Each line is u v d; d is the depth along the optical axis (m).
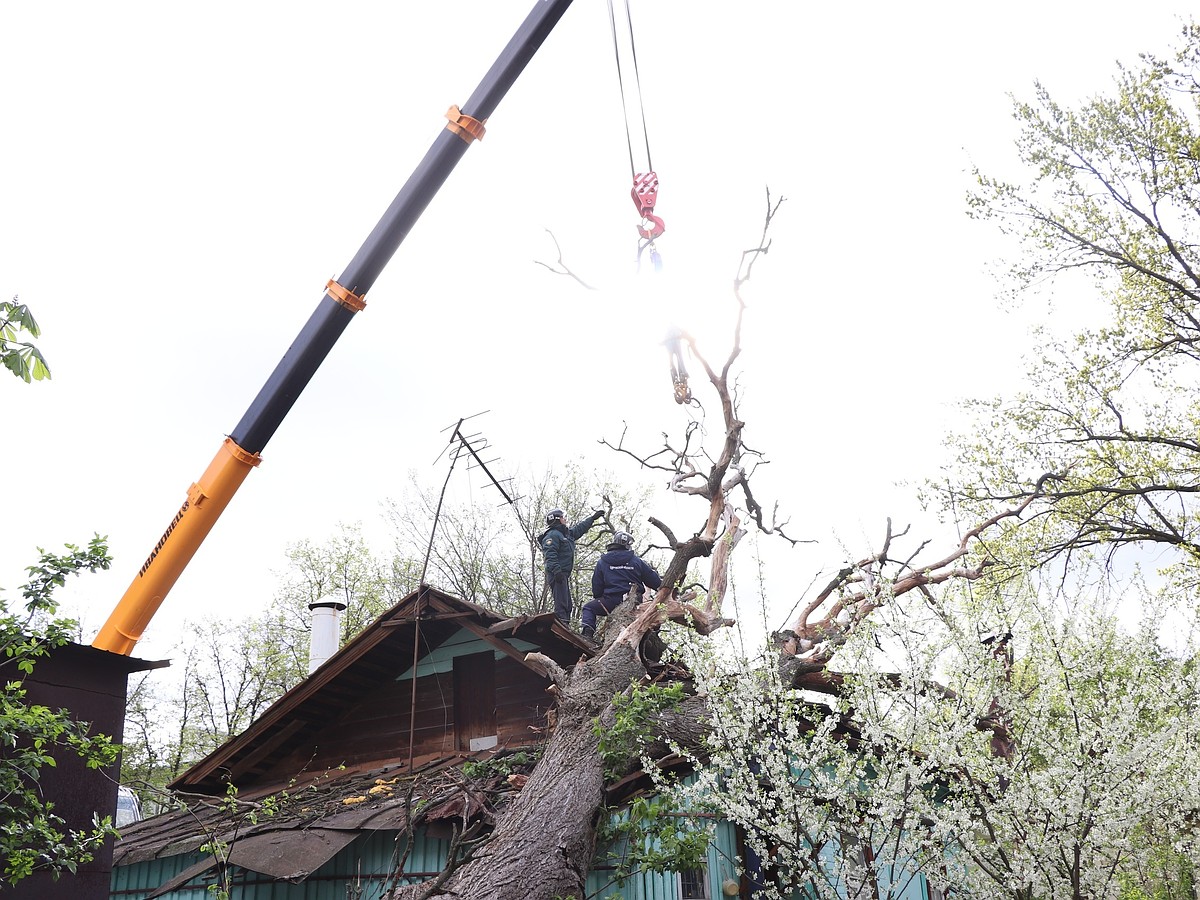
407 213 9.31
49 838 5.48
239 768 11.85
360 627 28.09
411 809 8.39
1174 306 14.18
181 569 8.80
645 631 8.90
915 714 6.82
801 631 9.22
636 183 8.70
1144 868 8.14
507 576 27.77
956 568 8.88
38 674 6.63
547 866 7.11
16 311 4.88
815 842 6.92
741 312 8.38
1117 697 7.11
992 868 7.06
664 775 8.16
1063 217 14.03
